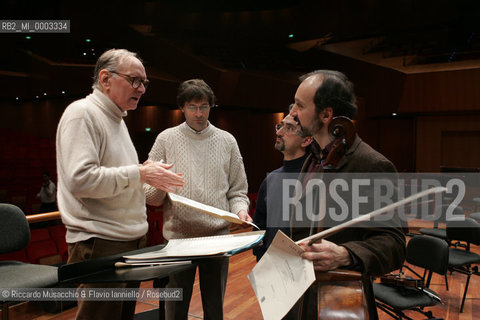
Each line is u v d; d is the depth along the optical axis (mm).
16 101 12406
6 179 8617
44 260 3264
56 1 9422
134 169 1123
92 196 1122
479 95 8312
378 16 8406
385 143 10305
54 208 5801
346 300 750
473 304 3307
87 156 1128
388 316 2939
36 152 10984
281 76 10188
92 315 1163
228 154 1839
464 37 8648
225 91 9812
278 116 10875
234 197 1862
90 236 1176
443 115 9562
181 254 847
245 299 3145
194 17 10227
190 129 1772
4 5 9359
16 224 1916
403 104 9219
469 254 3596
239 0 9961
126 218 1256
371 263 733
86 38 9586
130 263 846
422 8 7980
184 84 1743
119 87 1231
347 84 870
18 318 2143
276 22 9648
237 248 835
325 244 743
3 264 1802
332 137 831
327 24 9016
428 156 9797
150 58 9852
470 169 7168
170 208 1730
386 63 9609
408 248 2916
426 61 9234
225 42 10258
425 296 2488
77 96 11297
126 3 9641
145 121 11492
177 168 1733
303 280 685
